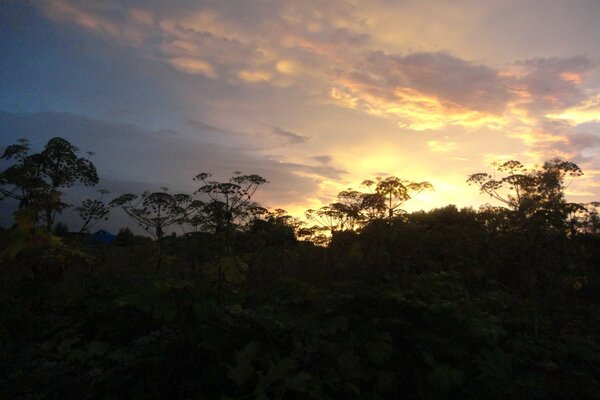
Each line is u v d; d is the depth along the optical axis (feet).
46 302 23.08
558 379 19.56
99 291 23.00
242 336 18.26
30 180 27.50
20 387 15.52
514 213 36.70
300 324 18.60
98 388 16.34
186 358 16.98
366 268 33.91
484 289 37.17
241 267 21.53
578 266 37.29
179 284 16.66
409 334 20.66
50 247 23.98
